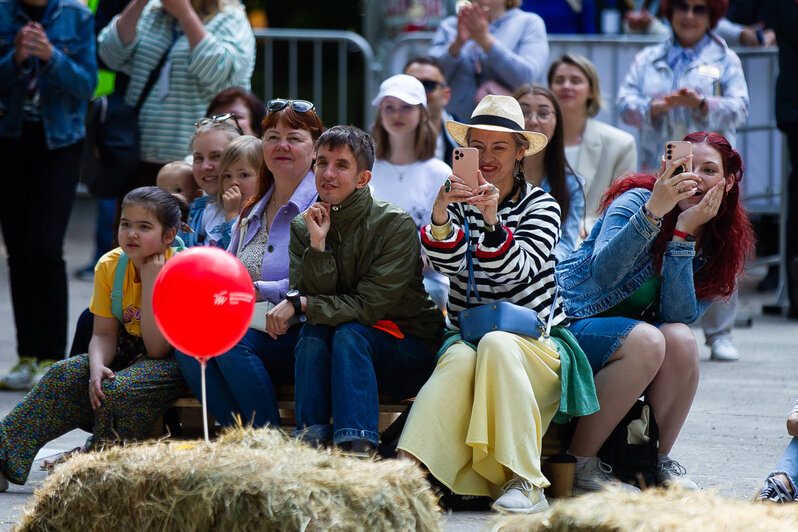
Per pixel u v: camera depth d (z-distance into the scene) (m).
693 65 23.84
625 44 29.06
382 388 13.86
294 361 13.91
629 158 21.42
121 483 9.49
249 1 49.97
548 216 13.80
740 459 15.38
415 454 12.66
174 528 9.15
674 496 8.70
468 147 14.08
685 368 13.56
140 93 21.73
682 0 23.88
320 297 13.43
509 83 23.58
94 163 21.64
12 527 10.57
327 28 50.00
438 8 34.28
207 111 19.89
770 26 26.97
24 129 20.45
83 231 45.03
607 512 8.21
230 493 9.04
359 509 9.20
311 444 12.95
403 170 18.89
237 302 10.02
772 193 30.42
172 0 21.27
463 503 13.21
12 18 20.70
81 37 20.81
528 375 13.03
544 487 13.19
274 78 33.50
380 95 18.88
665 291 13.77
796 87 26.78
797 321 27.67
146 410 14.05
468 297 13.68
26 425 14.12
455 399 12.89
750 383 20.66
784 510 8.48
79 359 14.49
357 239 13.60
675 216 13.95
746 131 30.19
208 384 13.87
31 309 20.69
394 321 14.04
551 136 16.81
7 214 20.89
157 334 14.33
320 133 15.34
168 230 14.33
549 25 32.91
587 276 14.30
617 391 13.38
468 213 13.72
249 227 15.43
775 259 31.08
